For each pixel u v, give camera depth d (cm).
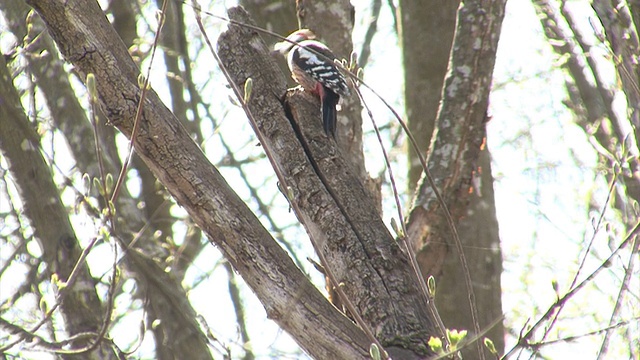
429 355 749
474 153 1049
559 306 679
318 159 860
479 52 1071
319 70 1098
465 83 1066
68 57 750
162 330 1220
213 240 768
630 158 840
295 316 742
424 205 1036
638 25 868
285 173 856
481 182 1202
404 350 753
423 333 764
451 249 1041
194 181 757
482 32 1077
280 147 867
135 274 1109
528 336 675
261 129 881
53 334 1036
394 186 718
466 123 1055
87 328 1073
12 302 1157
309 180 845
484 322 1115
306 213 838
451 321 1096
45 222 1148
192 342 1206
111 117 754
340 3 1257
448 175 1039
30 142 1055
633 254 777
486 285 1134
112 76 749
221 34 934
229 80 660
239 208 765
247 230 758
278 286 748
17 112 1113
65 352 779
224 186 769
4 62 1139
